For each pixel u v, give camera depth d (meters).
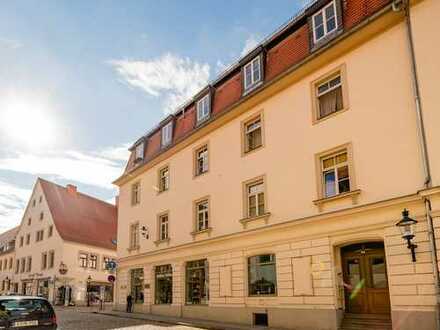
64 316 24.67
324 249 15.55
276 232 17.56
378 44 15.15
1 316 11.59
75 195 53.28
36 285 46.44
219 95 23.12
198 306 21.52
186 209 23.80
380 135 14.52
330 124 16.23
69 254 44.47
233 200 20.30
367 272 14.86
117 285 30.11
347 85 15.88
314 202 16.11
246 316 18.39
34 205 51.25
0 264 55.72
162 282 25.33
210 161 22.42
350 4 16.56
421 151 13.21
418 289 12.59
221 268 20.33
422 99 13.35
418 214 13.01
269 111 19.11
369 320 14.19
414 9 14.06
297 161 17.27
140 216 28.78
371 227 14.20
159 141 28.30
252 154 19.64
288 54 18.94
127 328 17.61
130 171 30.45
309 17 18.03
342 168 15.70
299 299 16.09
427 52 13.49
